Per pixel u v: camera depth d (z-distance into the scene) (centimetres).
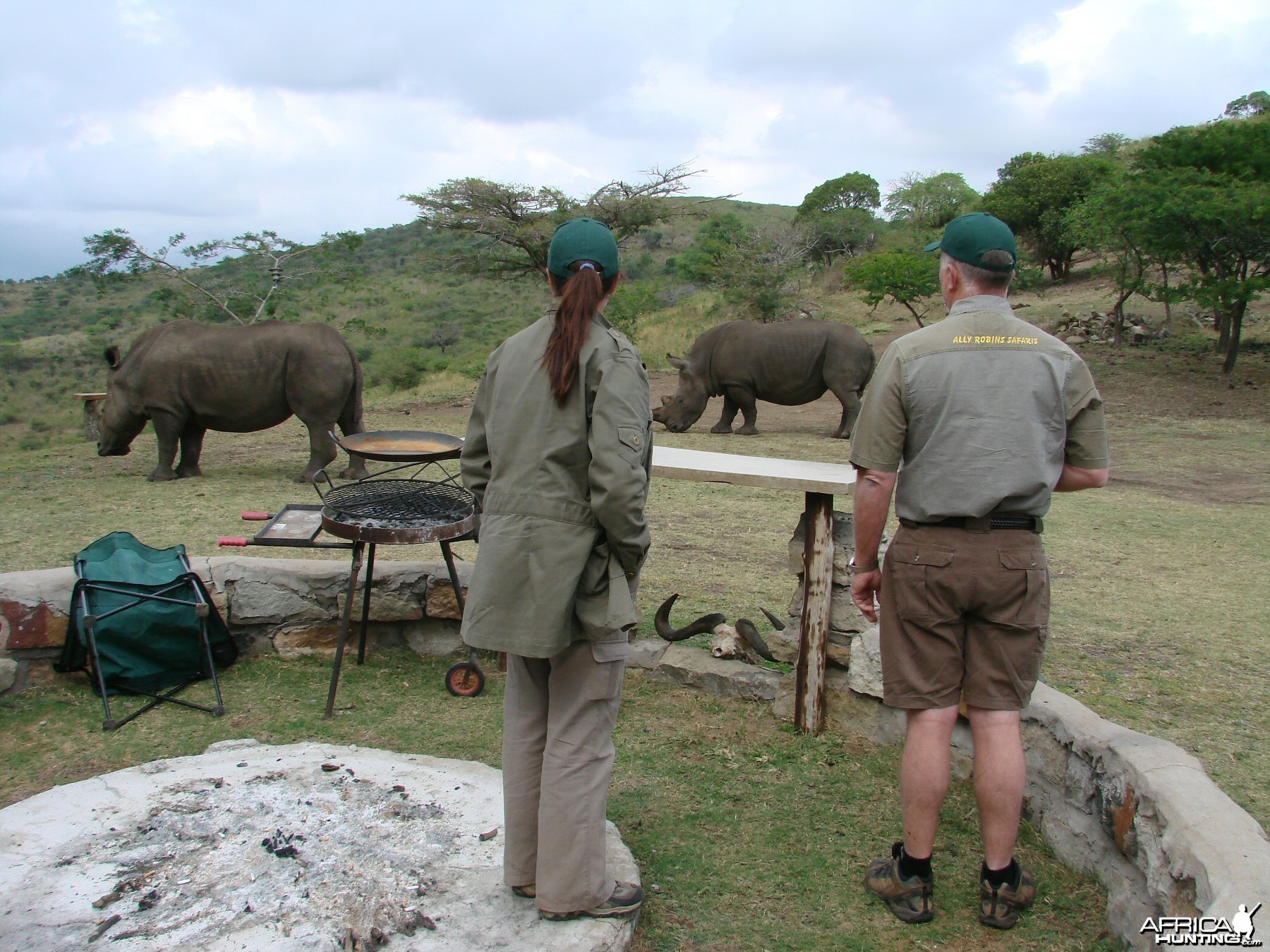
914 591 257
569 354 228
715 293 3569
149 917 246
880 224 4669
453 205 2759
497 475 240
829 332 1473
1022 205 3316
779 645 440
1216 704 423
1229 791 334
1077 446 263
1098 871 279
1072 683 448
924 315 2977
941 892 285
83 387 3653
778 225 4578
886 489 264
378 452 473
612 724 249
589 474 224
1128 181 2177
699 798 342
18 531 747
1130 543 816
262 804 304
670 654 455
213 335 993
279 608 470
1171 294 2131
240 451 1280
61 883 260
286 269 2927
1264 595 643
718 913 272
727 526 844
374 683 447
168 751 373
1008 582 251
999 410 250
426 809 304
